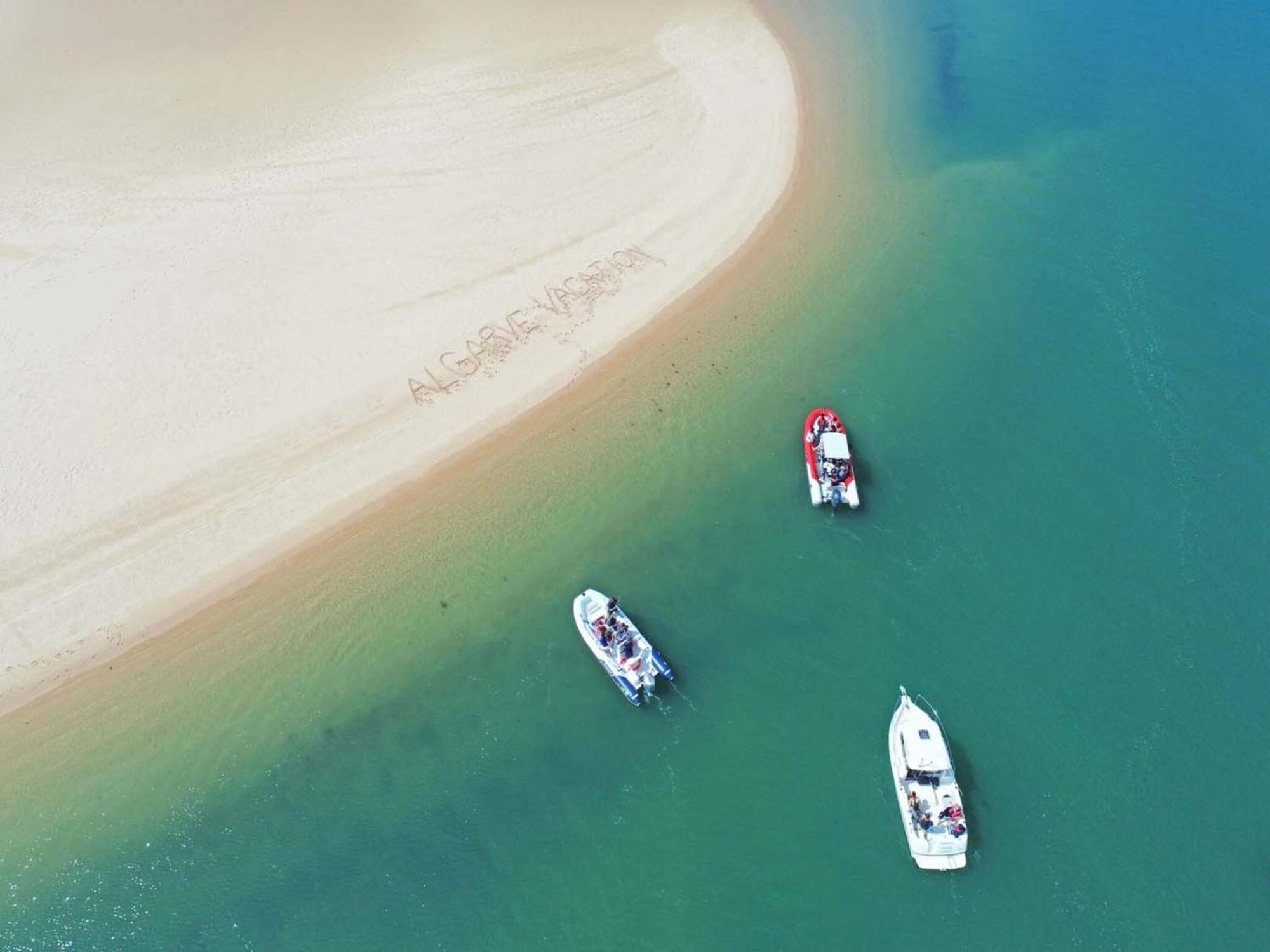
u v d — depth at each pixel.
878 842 26.92
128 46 60.12
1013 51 57.97
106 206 48.12
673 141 50.88
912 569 33.09
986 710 29.41
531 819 27.98
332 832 28.09
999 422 37.66
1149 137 50.69
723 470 36.59
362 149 50.94
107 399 38.88
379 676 31.39
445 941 25.98
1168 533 33.47
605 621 30.98
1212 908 25.55
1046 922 25.50
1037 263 44.19
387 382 39.28
